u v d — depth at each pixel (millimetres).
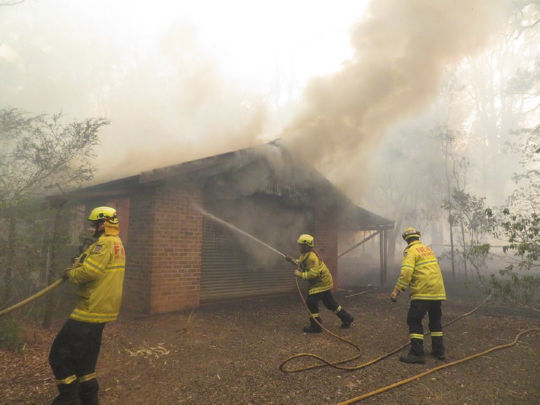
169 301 6551
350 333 5371
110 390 3246
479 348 4680
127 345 4535
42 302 5227
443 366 3875
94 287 2719
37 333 4785
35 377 3465
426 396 3166
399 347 4648
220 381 3453
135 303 6562
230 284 7773
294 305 7590
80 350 2623
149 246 6457
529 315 6902
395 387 3336
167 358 4094
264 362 3990
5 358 3916
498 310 7445
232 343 4707
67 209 5387
